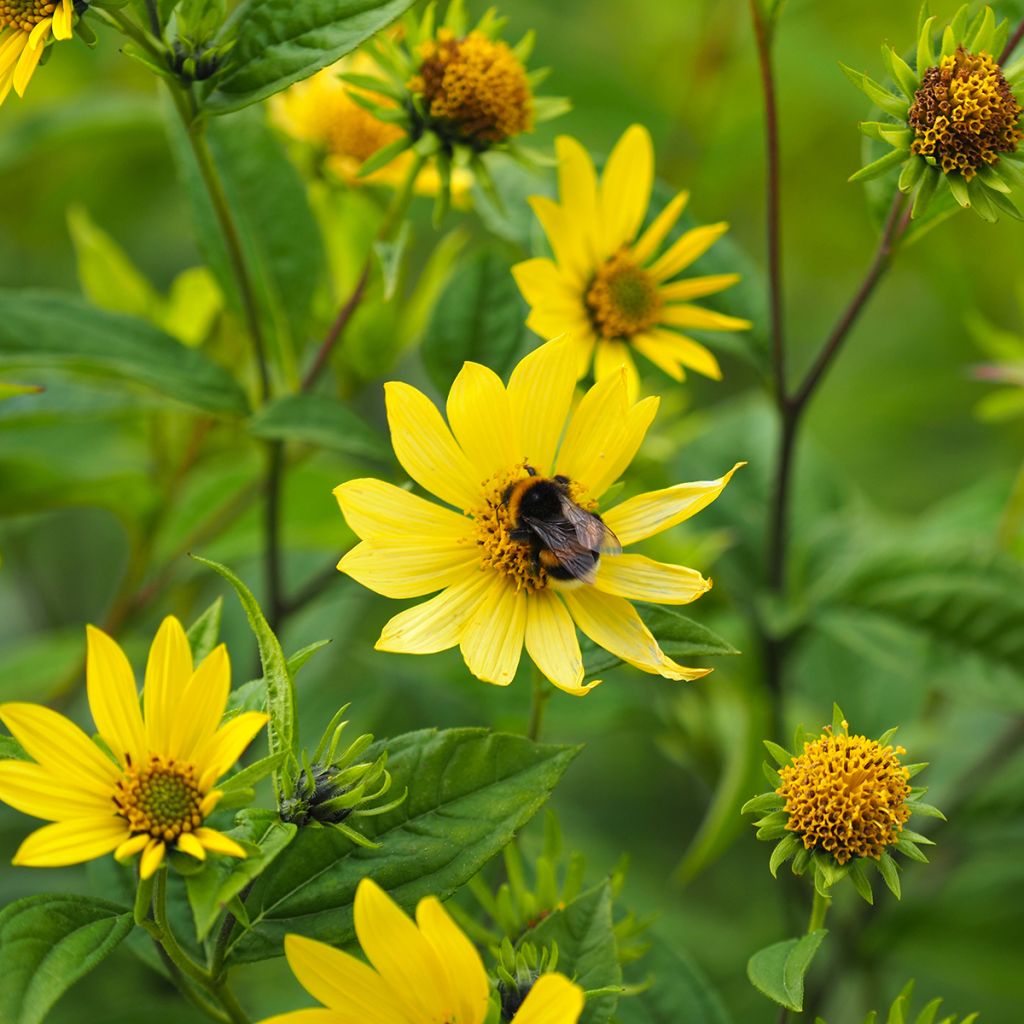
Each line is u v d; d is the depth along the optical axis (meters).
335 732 0.58
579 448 0.61
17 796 0.56
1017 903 0.72
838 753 0.58
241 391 0.67
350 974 0.56
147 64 0.61
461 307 0.66
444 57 0.64
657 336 0.65
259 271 0.68
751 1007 0.72
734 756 0.68
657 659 0.60
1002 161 0.61
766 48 0.64
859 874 0.58
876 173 0.61
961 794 0.73
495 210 0.67
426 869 0.58
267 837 0.57
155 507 0.71
